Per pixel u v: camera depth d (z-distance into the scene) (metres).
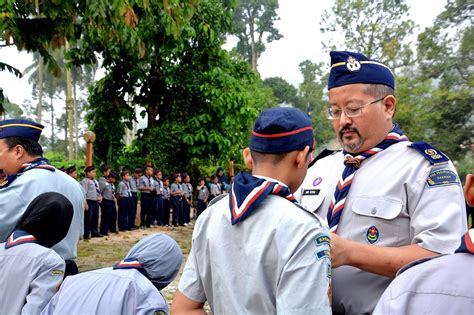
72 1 6.49
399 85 20.72
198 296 1.63
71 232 2.89
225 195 1.69
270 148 1.55
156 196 13.34
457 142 19.36
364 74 1.79
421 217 1.68
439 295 1.05
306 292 1.35
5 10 6.41
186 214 14.54
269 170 1.57
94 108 14.95
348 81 1.80
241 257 1.47
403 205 1.73
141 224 12.96
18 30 6.50
